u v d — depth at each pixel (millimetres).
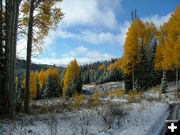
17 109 18875
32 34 19094
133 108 20953
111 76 122688
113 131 12906
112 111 17219
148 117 17078
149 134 12531
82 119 15453
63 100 30266
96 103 24375
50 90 75750
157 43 64812
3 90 16391
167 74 65250
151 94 44188
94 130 12758
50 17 18359
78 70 75438
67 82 77188
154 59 60750
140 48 56531
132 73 52750
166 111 20406
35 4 18188
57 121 14625
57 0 18359
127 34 52750
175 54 43875
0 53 16828
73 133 11750
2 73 16469
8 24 16375
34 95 82125
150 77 60594
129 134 12445
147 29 66875
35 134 11336
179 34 46969
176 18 46000
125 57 52562
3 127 12773
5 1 16984
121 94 42594
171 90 49469
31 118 15156
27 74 18797
